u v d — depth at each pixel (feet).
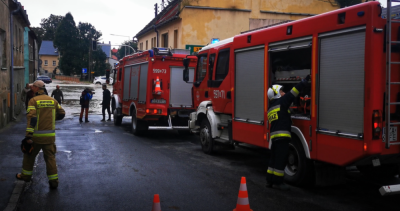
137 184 21.94
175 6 81.71
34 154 20.75
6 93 50.47
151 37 101.71
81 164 27.37
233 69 26.96
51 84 198.90
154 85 40.55
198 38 70.74
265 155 31.76
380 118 16.30
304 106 20.36
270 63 22.93
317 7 73.51
